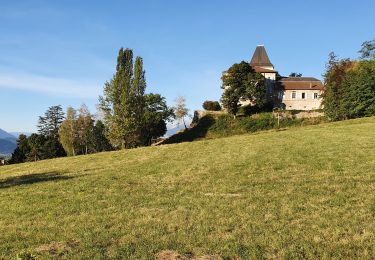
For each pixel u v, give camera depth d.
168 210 16.78
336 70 88.81
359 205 15.12
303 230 12.88
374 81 77.38
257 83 100.75
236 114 100.75
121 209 17.62
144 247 12.23
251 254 11.21
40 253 12.31
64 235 14.27
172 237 13.09
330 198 16.41
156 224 14.80
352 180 19.52
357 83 78.62
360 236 11.98
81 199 20.42
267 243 11.98
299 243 11.77
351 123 53.06
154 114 111.44
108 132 71.31
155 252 11.86
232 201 17.38
